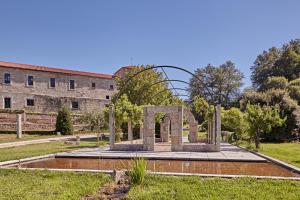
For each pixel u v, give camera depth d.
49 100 46.03
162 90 33.91
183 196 6.69
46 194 7.01
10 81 42.19
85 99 50.22
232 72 78.94
